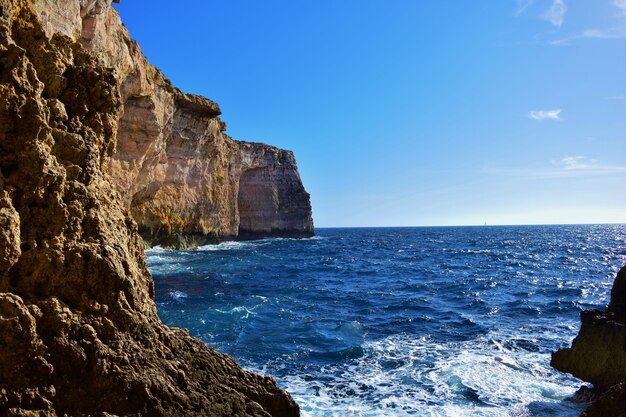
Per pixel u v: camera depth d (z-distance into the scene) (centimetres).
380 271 3681
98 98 717
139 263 762
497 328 1641
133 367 519
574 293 2495
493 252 5891
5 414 425
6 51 567
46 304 491
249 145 6894
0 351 441
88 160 632
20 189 540
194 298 2103
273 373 1135
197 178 5019
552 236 11312
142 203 4203
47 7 1295
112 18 2547
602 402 663
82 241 570
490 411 911
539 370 1153
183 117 4362
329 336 1493
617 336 931
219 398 582
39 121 566
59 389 467
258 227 7494
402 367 1186
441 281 3045
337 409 916
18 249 503
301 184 8350
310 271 3569
